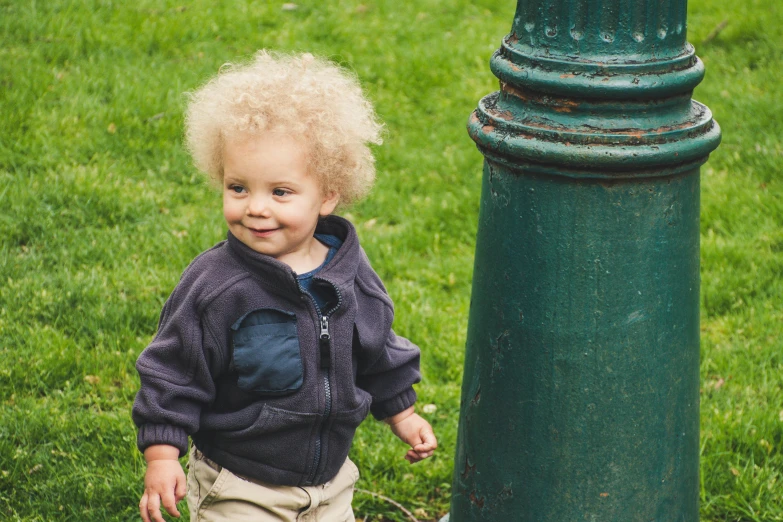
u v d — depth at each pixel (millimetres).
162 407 2580
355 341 2744
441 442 4098
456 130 7270
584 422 2637
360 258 2811
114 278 5113
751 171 6602
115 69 7754
